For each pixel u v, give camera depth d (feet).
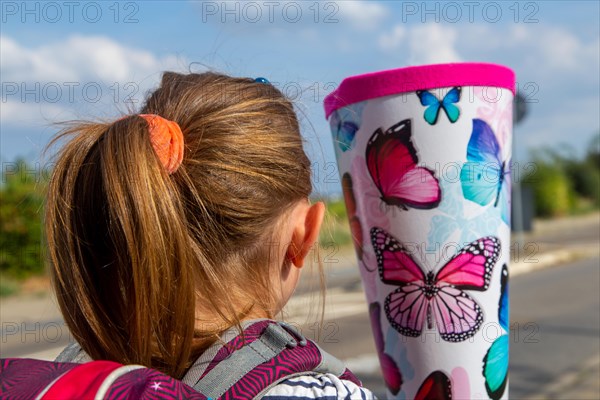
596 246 45.62
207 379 2.86
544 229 65.92
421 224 4.01
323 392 2.86
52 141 3.48
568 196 82.48
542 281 31.58
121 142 2.98
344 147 4.27
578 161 87.51
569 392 13.94
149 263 2.87
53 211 3.19
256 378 2.83
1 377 2.76
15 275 37.70
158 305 2.91
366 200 4.18
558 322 21.12
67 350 3.55
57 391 2.54
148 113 3.32
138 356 2.98
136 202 2.88
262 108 3.29
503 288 4.13
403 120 3.98
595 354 16.76
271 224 3.19
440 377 4.07
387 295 4.16
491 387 4.09
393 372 4.23
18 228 37.42
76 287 3.12
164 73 3.70
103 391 2.52
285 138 3.28
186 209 3.03
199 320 3.11
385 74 3.98
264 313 3.20
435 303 4.04
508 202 4.18
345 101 4.17
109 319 3.11
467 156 3.95
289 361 2.92
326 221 4.00
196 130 3.14
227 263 3.10
